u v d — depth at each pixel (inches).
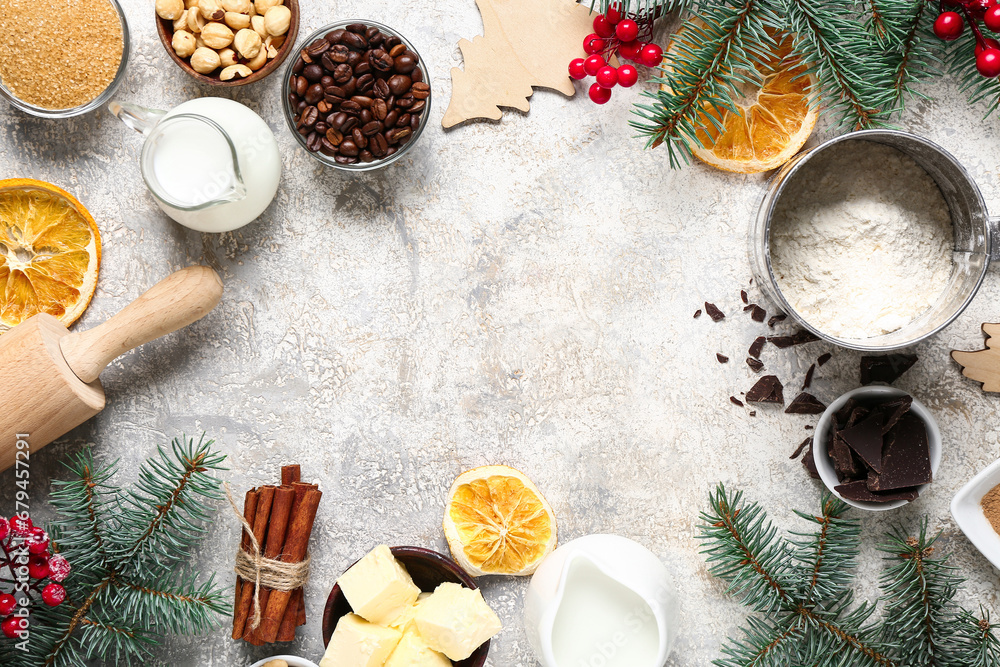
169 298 23.8
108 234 25.7
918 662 24.2
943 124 25.7
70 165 25.6
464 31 25.7
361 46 24.1
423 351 26.0
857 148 24.8
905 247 24.5
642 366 26.1
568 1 25.3
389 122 24.2
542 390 26.1
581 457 26.1
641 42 25.3
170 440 25.8
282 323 25.9
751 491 26.0
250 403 25.9
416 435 26.0
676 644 25.9
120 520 24.1
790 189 25.0
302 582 24.5
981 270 23.6
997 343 25.4
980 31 23.3
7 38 23.9
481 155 25.9
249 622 24.3
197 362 25.9
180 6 24.1
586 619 24.5
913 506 25.9
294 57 24.1
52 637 24.0
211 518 25.8
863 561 25.9
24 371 23.3
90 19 24.1
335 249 25.9
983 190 25.7
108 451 25.8
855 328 24.8
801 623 24.3
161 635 25.0
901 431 24.5
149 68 25.5
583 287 26.0
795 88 24.7
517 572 25.3
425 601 24.0
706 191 25.9
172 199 23.2
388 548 23.9
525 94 25.6
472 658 24.0
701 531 26.0
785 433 26.0
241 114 23.7
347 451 26.0
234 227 24.4
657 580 23.6
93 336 23.9
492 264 26.0
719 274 26.0
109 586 24.1
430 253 26.0
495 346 26.1
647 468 26.0
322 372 26.0
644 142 25.9
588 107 25.9
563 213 26.0
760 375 26.0
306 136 24.5
